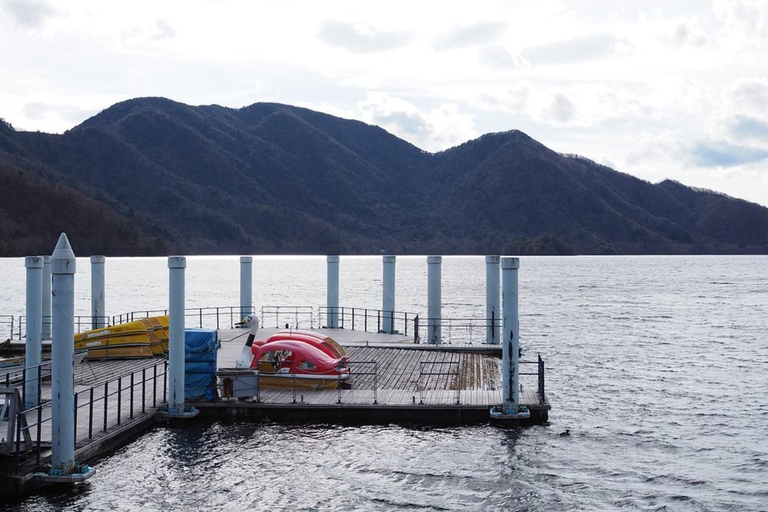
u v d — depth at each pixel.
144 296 95.31
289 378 26.36
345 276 154.12
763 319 68.50
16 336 49.41
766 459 22.77
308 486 19.42
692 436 25.28
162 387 26.75
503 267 24.03
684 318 69.25
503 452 22.31
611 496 19.45
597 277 160.00
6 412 18.00
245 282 43.84
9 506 17.36
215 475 19.89
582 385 34.19
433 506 18.44
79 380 27.44
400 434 23.64
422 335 53.22
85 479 18.28
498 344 37.41
